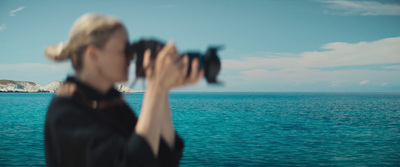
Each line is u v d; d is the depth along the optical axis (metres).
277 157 13.17
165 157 1.09
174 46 0.86
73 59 0.94
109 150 0.82
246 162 12.02
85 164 0.83
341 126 27.47
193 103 84.38
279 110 53.06
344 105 74.69
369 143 17.58
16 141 16.45
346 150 15.20
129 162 0.79
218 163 11.78
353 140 18.83
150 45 0.87
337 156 13.55
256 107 63.03
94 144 0.82
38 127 24.17
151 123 0.82
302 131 23.56
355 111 51.09
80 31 0.90
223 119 34.47
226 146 16.11
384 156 13.53
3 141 16.44
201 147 15.73
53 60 0.95
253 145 16.53
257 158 12.90
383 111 51.06
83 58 0.92
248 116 39.12
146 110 0.83
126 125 1.09
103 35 0.88
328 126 27.42
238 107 62.69
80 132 0.84
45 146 0.97
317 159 12.82
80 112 0.89
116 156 0.82
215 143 17.19
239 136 20.42
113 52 0.90
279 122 31.22
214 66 0.85
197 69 0.84
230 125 27.94
